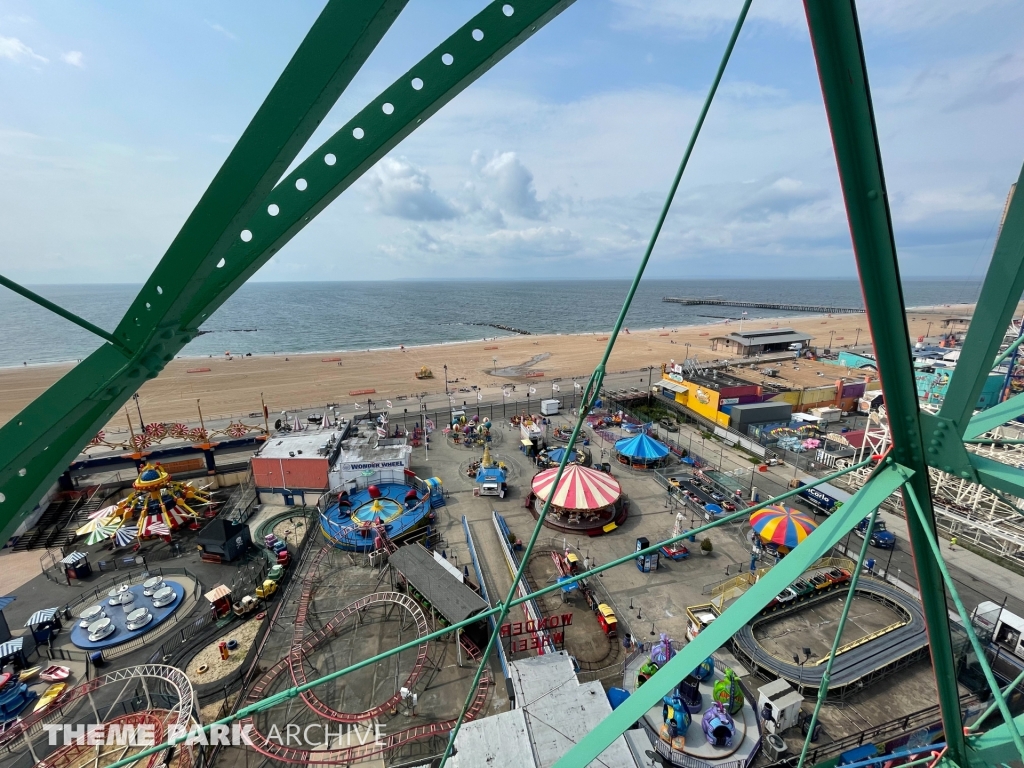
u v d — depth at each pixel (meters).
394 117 3.83
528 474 39.50
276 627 22.50
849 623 21.69
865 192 4.00
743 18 3.99
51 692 19.45
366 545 28.64
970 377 4.63
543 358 97.00
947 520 29.67
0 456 3.54
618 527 30.92
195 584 26.66
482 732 13.83
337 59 3.31
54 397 3.61
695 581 25.39
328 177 3.86
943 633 5.65
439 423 52.97
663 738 15.98
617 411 54.50
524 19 3.71
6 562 29.80
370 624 22.41
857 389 53.97
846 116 3.81
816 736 16.66
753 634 20.88
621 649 20.86
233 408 62.84
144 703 18.98
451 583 22.45
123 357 3.70
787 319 185.50
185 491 34.50
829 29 3.60
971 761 6.03
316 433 42.62
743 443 43.72
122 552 30.44
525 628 21.20
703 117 4.46
